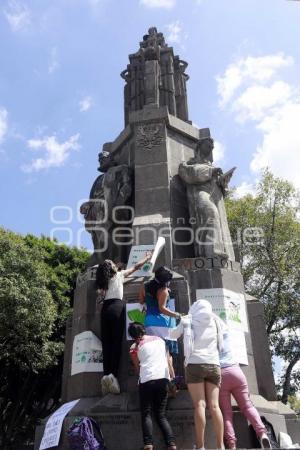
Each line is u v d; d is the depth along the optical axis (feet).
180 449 18.03
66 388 25.05
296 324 63.05
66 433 19.54
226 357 18.92
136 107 33.76
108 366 20.57
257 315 25.23
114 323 20.77
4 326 55.83
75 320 24.30
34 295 56.95
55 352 60.23
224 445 17.58
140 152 28.84
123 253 27.25
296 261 63.52
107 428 18.78
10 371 69.67
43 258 74.90
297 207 67.97
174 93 34.32
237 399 18.26
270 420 20.53
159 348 17.74
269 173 68.90
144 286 20.51
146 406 16.63
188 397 19.36
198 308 18.11
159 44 36.83
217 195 27.30
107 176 29.17
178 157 29.35
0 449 65.41
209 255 24.70
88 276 24.76
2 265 57.62
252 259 65.05
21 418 70.90
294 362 64.08
